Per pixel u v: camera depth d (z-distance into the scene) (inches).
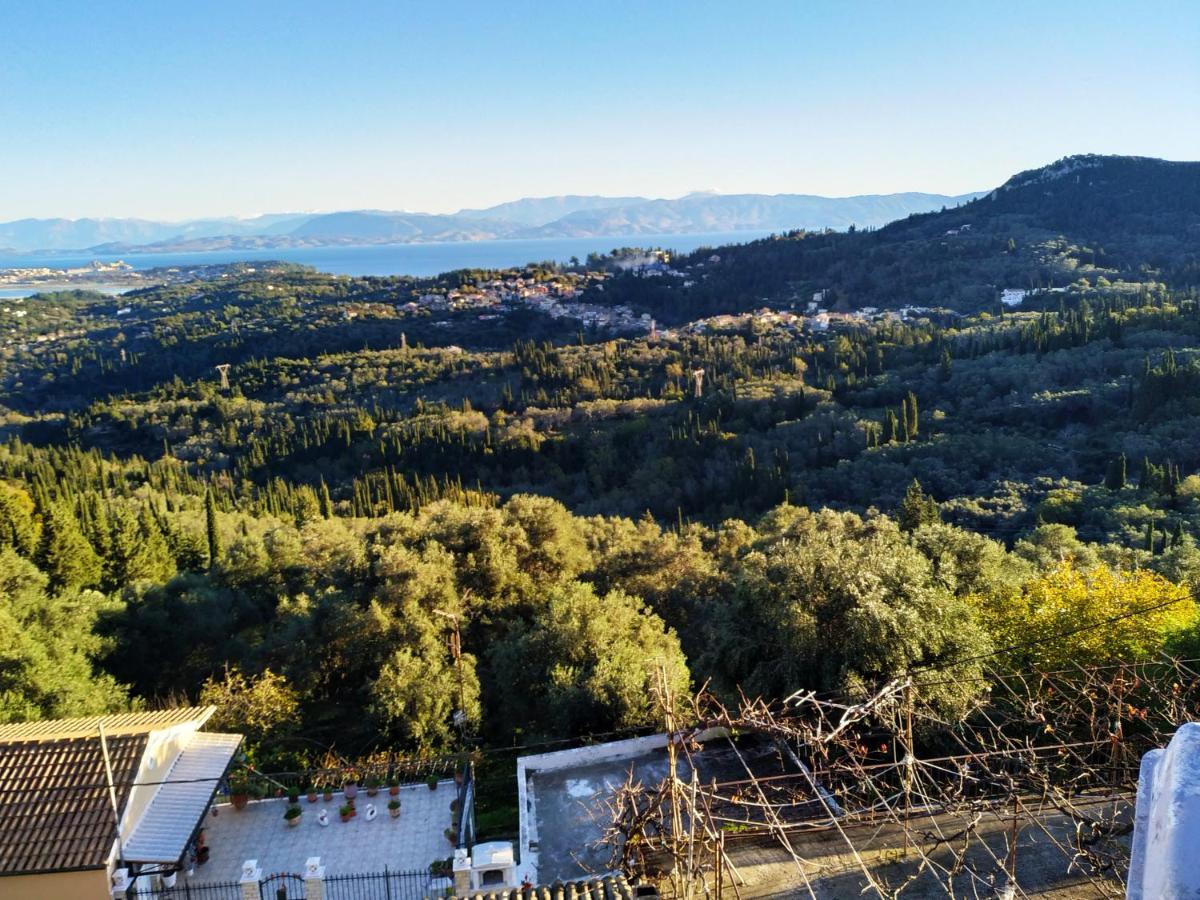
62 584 1445.6
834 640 779.4
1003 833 597.9
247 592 1546.5
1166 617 871.1
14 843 561.0
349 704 1132.5
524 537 1417.3
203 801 655.8
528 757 721.0
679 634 1309.1
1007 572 1207.6
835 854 589.0
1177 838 123.7
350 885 614.5
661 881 550.6
